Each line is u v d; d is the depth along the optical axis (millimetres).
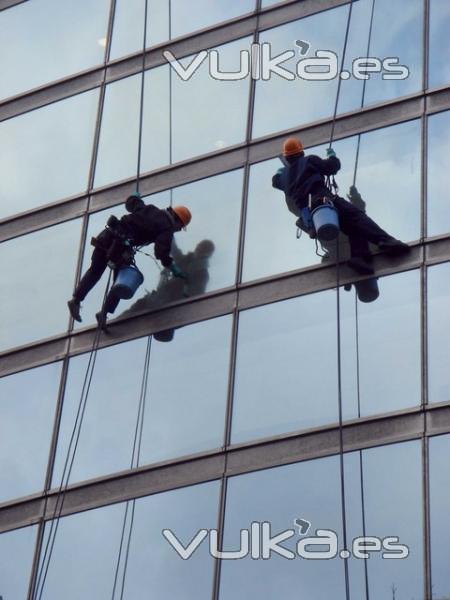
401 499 52094
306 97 61344
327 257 57500
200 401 56625
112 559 54844
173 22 65750
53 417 59125
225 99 62812
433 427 52938
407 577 50750
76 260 62531
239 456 54844
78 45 67812
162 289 59500
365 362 54938
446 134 58375
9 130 67125
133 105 64688
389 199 57781
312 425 54469
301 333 56406
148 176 62594
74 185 64312
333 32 62250
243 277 58438
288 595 51719
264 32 63531
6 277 63500
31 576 55938
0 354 61625
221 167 61219
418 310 55281
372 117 59781
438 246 56250
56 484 57594
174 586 53375
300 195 55438
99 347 59531
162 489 55438
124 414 57688
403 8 61531
